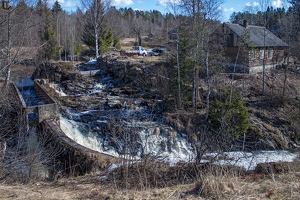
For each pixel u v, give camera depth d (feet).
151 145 58.65
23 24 62.18
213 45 76.74
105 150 57.00
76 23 182.60
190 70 72.74
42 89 77.82
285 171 23.49
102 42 150.20
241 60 93.81
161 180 22.74
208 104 66.49
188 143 60.85
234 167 23.50
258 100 77.92
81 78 96.94
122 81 96.43
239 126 55.72
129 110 71.77
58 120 55.62
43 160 33.09
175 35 78.07
